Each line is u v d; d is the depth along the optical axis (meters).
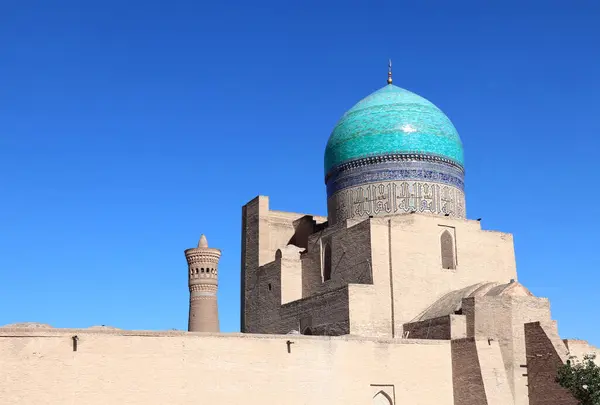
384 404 31.03
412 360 31.78
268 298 42.59
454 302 35.06
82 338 25.53
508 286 33.81
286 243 46.09
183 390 26.98
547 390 30.98
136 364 26.33
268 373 28.75
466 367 31.80
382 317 35.84
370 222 37.06
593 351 34.19
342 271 38.62
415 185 40.72
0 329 24.34
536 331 31.88
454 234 39.41
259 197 45.84
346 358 30.50
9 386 24.05
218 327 45.09
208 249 45.53
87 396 25.23
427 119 42.03
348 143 42.41
